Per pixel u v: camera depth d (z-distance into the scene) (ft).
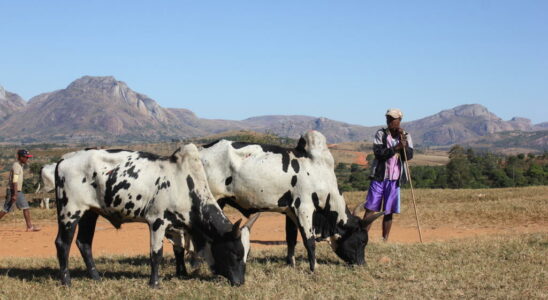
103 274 28.17
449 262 29.53
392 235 45.06
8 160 496.64
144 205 25.86
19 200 49.90
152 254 25.46
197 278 26.99
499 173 188.85
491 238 37.68
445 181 175.63
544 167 203.82
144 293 24.32
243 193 28.32
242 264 25.14
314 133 28.81
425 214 55.47
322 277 26.91
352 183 184.85
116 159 26.37
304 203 28.25
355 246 29.40
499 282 24.99
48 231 50.88
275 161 28.19
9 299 23.75
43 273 29.63
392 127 33.37
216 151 28.76
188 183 25.52
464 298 22.81
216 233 25.12
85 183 26.30
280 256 33.22
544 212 53.01
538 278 25.58
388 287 24.88
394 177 33.68
